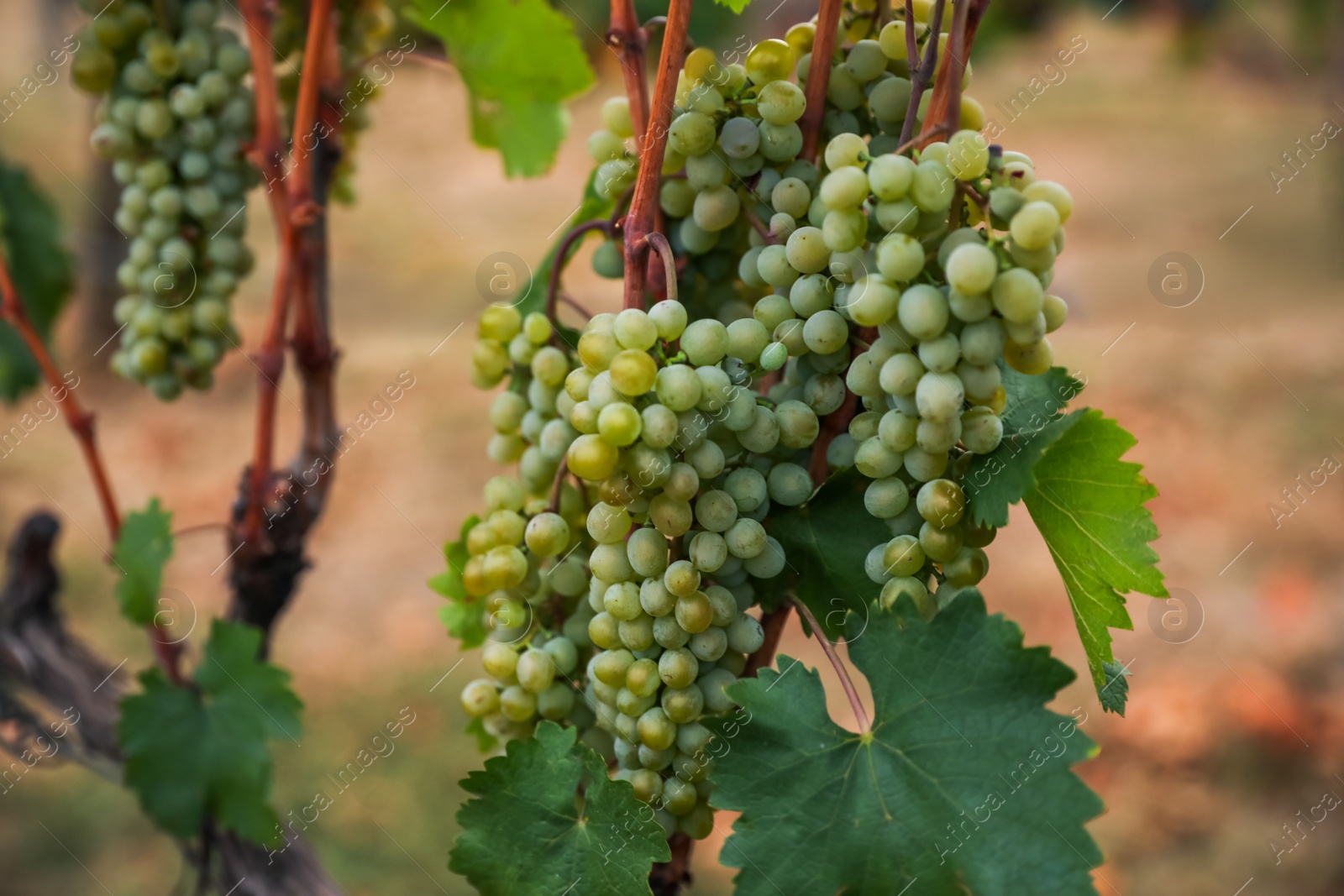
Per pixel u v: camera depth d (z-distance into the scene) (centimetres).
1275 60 478
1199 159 391
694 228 56
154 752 71
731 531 52
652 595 52
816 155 55
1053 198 49
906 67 54
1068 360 286
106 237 269
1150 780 191
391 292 332
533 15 69
